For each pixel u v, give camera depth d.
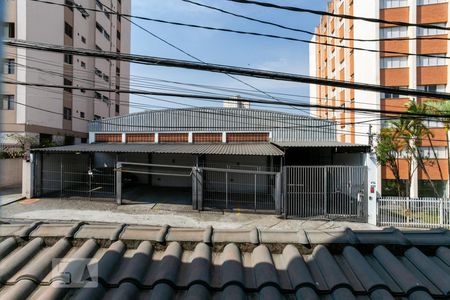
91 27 30.72
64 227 2.61
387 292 1.88
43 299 1.77
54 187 17.59
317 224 12.12
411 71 19.22
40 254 2.36
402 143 16.89
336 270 2.10
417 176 19.06
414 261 2.28
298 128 20.23
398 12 19.44
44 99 22.94
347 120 24.11
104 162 22.31
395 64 19.61
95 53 4.06
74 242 2.47
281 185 13.48
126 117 22.05
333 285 1.94
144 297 1.89
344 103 25.27
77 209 13.66
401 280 2.01
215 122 21.05
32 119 21.56
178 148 17.39
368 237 2.53
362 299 1.89
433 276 2.06
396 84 19.58
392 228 2.71
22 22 21.08
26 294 1.87
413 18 19.09
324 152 19.19
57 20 24.23
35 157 15.89
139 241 2.47
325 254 2.32
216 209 14.45
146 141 21.77
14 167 19.83
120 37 39.97
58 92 24.75
